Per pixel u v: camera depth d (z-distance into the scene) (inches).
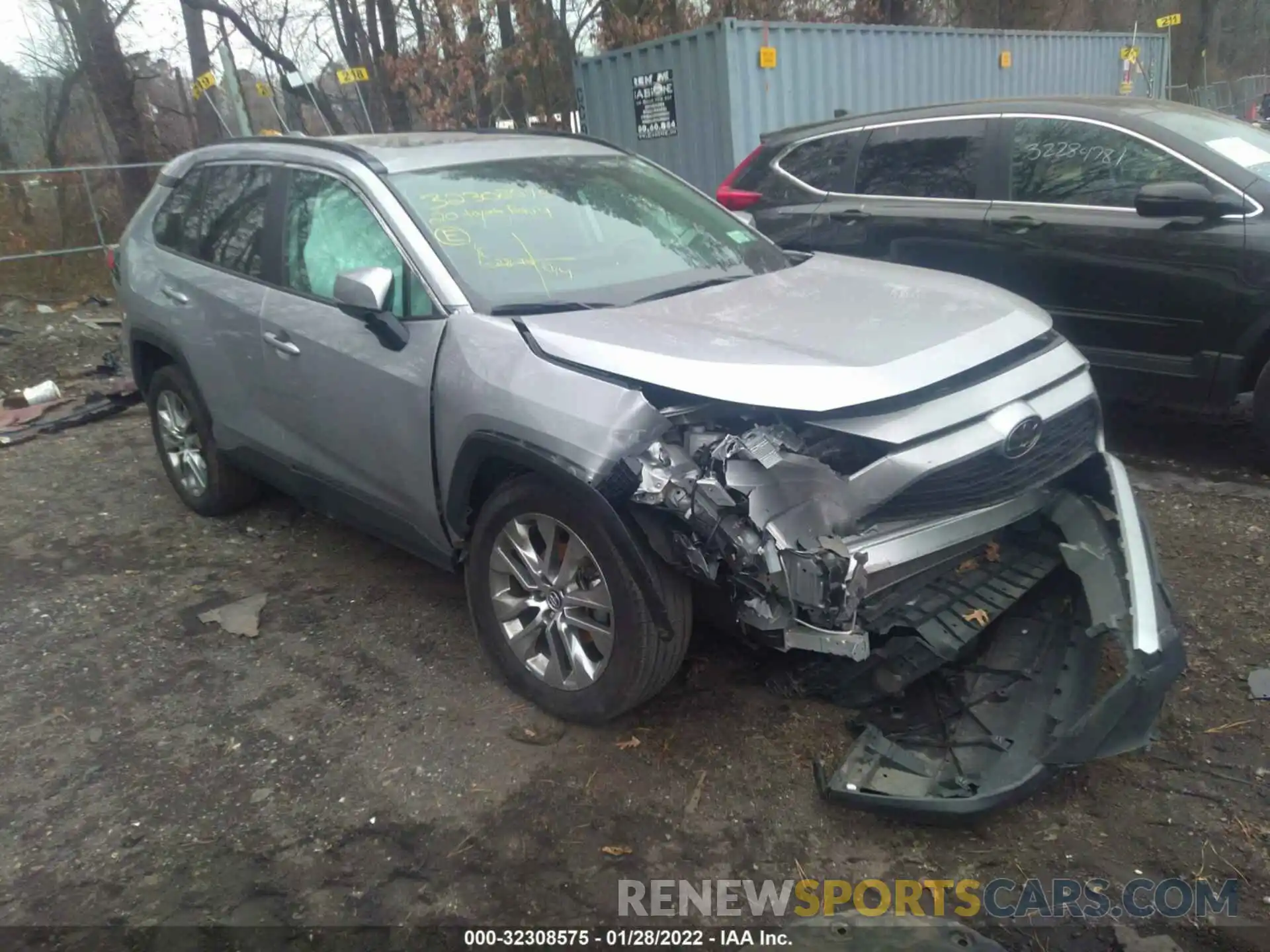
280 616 170.6
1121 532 124.8
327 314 155.6
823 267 163.2
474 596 141.6
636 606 120.0
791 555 109.3
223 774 130.6
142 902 110.3
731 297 144.1
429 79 544.7
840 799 116.3
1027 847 112.4
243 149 186.7
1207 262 198.7
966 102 244.4
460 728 136.7
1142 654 109.5
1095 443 141.9
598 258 153.4
